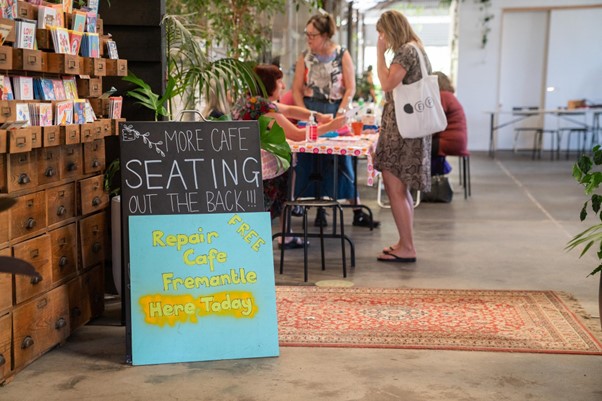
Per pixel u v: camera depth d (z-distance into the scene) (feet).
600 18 48.57
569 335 12.32
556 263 17.67
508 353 11.48
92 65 11.75
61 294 11.32
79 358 11.10
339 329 12.56
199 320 11.01
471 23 49.80
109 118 12.59
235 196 11.46
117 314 13.29
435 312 13.58
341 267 17.15
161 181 11.27
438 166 26.91
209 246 11.18
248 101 16.90
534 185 32.12
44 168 10.72
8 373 10.07
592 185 10.24
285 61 31.09
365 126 22.63
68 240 11.57
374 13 64.39
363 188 31.04
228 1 22.72
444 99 27.07
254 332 11.15
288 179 17.44
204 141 11.53
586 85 49.39
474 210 25.45
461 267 17.20
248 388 10.05
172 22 14.88
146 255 10.97
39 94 10.71
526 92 50.11
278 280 15.94
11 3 9.94
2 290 9.70
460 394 9.93
